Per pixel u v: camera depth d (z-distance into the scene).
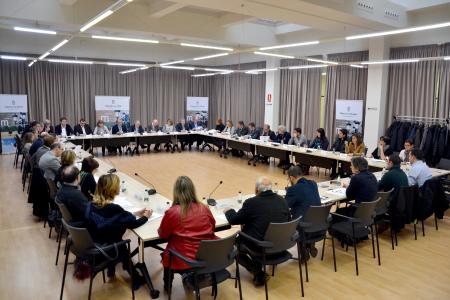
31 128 8.02
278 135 9.48
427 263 3.83
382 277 3.51
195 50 13.64
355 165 4.02
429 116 7.98
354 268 3.69
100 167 5.84
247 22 9.52
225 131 11.09
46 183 4.62
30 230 4.61
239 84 13.46
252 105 12.90
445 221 5.20
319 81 10.43
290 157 8.45
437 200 4.79
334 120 10.02
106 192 3.01
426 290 3.29
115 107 12.35
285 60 11.38
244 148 9.57
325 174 8.30
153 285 3.29
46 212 4.70
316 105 10.59
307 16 6.62
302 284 3.17
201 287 2.69
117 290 3.21
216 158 10.05
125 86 12.81
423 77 8.02
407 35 8.23
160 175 7.80
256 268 3.16
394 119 8.54
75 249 2.93
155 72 13.35
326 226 3.49
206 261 2.60
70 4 7.14
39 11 6.96
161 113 13.70
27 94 11.09
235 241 3.00
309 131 10.85
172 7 7.27
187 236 2.72
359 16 6.59
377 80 8.66
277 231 2.90
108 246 2.84
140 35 9.47
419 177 4.70
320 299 3.11
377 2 6.93
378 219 4.10
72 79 11.81
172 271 2.82
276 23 10.21
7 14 6.71
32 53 10.95
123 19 7.80
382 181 4.36
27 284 3.31
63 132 9.98
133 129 11.35
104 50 12.03
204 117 14.23
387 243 4.36
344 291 3.25
